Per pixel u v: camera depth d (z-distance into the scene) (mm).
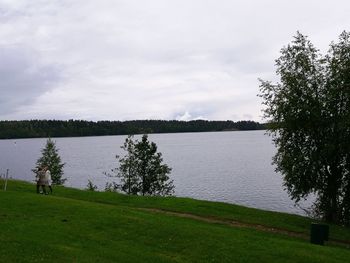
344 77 34094
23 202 30984
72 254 20000
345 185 35969
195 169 132625
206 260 21094
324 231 26797
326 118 34844
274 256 22156
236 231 27438
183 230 25453
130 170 72062
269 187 90875
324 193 36531
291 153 35469
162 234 24625
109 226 25594
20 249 19922
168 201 39656
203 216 33938
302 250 23516
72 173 130375
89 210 29203
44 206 29922
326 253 23469
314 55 36219
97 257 19969
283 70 36344
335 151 34656
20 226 23984
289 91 35250
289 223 33438
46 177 40625
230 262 20953
